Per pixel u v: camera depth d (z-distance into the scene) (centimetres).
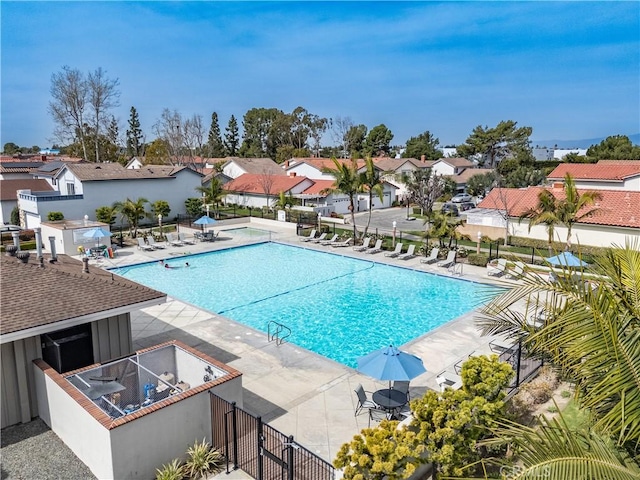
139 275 2631
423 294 2284
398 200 5953
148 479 888
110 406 1027
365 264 2894
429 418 853
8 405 1057
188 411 941
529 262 2592
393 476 726
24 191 3884
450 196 5853
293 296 2264
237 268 2806
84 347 1188
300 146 11994
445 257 2898
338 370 1377
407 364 1051
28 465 923
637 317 612
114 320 1241
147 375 1153
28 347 1077
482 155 8956
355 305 2130
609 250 768
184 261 2970
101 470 871
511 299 675
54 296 1162
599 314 558
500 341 1568
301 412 1135
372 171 3359
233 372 1043
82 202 3844
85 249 2953
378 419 1078
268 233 3853
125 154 10081
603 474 490
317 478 859
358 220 4606
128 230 3869
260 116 12281
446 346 1543
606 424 546
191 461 925
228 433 946
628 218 2850
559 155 10631
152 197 4344
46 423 1065
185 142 8656
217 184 4747
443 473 796
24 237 3366
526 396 1068
